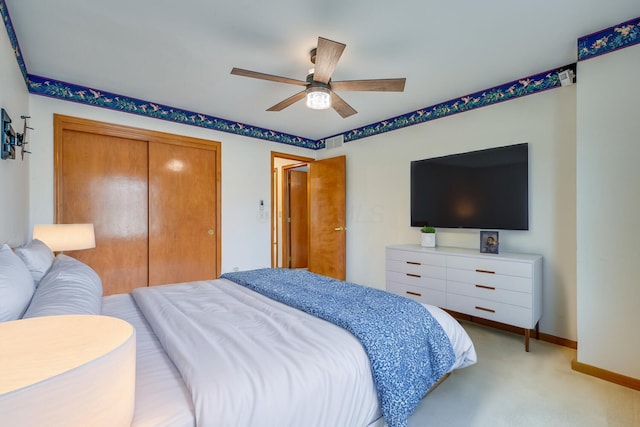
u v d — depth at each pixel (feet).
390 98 10.95
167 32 6.94
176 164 12.42
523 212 9.30
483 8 6.11
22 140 7.55
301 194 21.12
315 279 7.61
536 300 8.32
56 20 6.49
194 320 4.78
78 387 1.57
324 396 3.43
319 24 6.64
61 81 9.65
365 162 14.39
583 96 7.02
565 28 6.75
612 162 6.66
